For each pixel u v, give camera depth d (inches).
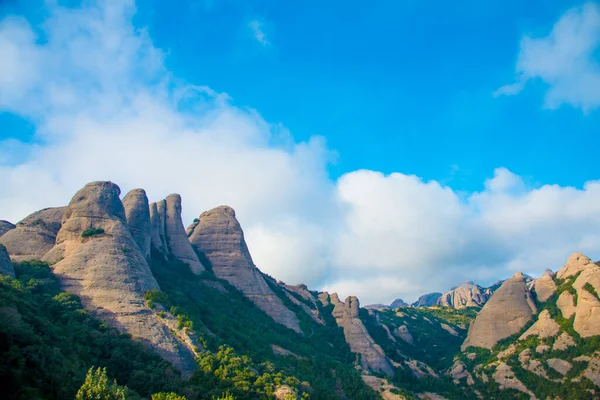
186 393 3070.9
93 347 3221.0
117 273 3961.6
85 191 4677.7
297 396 3528.5
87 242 4207.7
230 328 4662.9
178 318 3882.9
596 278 5497.1
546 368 5083.7
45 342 2851.9
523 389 5044.3
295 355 4995.1
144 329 3617.1
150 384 3036.4
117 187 4874.5
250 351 4293.8
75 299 3661.4
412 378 5684.1
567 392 4685.0
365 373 5329.7
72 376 2696.9
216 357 3688.5
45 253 4549.7
